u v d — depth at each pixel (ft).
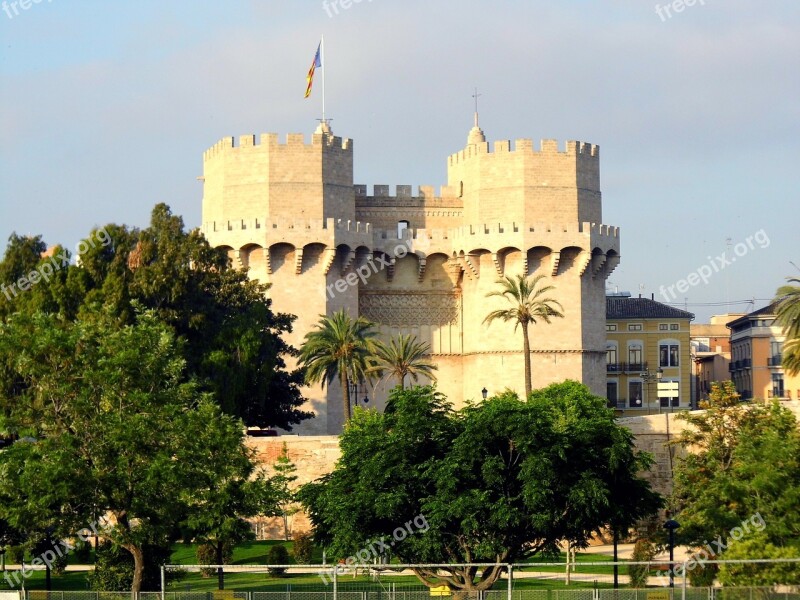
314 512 497.87
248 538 531.09
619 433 482.28
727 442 561.02
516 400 502.38
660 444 637.30
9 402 511.81
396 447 472.44
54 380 484.33
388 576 520.83
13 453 475.31
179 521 496.23
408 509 474.49
